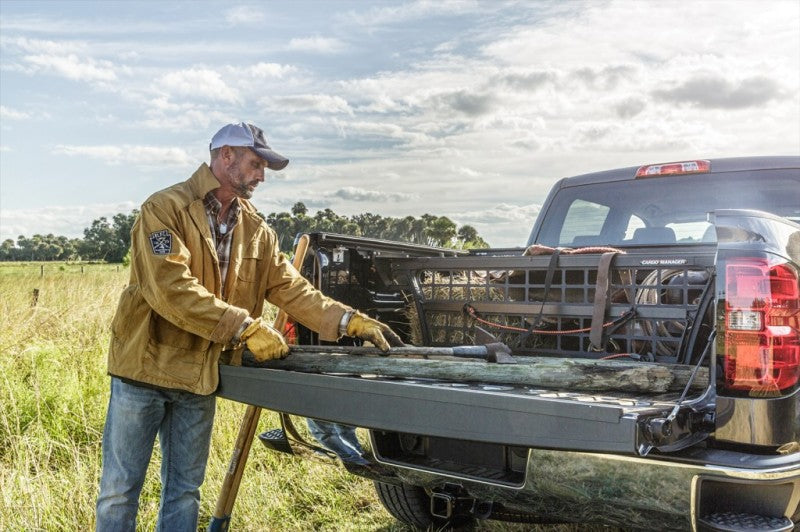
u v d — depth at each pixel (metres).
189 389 2.71
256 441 4.80
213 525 3.12
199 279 2.75
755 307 2.18
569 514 2.41
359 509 4.07
